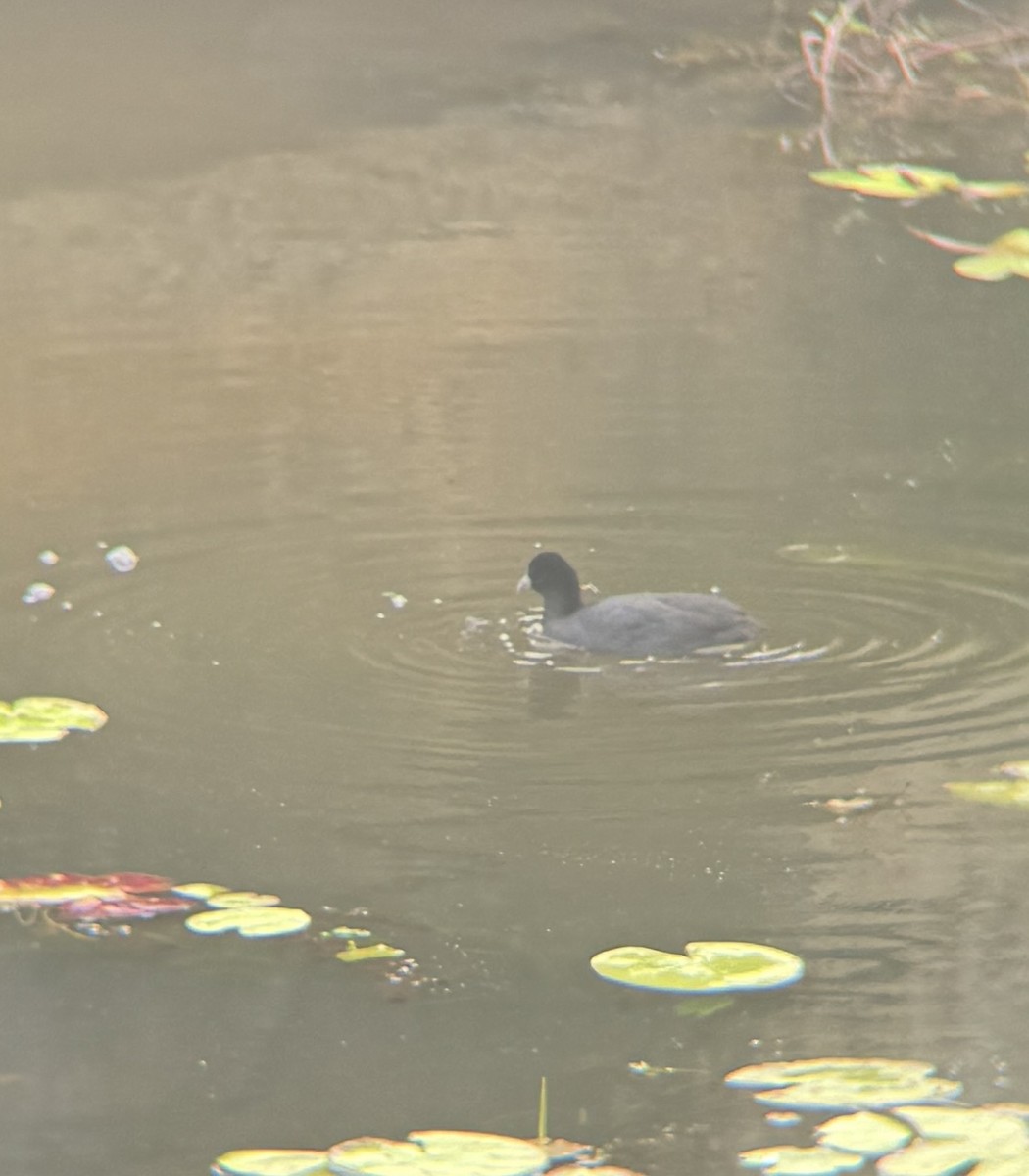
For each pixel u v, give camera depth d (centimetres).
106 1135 829
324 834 1070
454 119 2836
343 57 3073
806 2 3234
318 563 1450
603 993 929
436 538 1496
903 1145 793
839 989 928
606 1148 808
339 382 1869
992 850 1048
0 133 2744
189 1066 879
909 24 3017
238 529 1516
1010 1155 783
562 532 1504
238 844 1061
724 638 1296
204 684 1252
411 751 1159
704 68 3002
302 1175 782
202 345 1980
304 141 2739
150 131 2762
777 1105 831
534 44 3131
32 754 1159
